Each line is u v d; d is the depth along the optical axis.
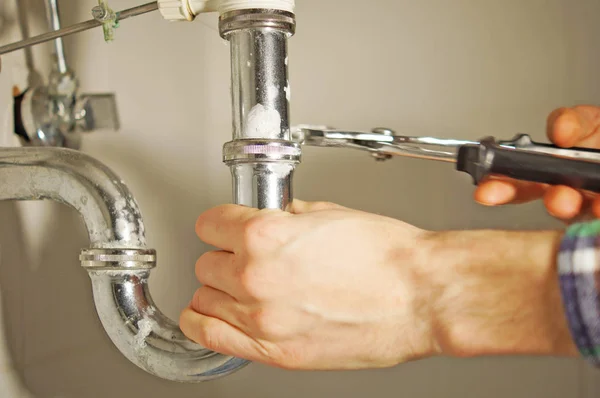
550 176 0.40
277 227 0.36
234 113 0.43
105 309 0.45
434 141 0.48
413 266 0.36
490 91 0.71
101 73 0.67
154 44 0.71
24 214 0.58
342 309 0.37
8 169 0.48
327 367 0.39
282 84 0.42
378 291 0.37
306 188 0.74
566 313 0.31
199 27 0.73
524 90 0.71
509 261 0.34
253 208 0.40
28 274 0.58
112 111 0.67
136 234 0.46
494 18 0.71
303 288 0.36
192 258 0.73
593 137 0.56
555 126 0.52
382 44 0.72
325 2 0.73
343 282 0.36
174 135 0.72
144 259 0.46
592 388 0.70
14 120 0.57
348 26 0.73
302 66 0.73
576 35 0.70
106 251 0.44
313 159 0.74
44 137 0.59
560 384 0.71
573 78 0.70
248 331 0.38
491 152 0.40
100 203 0.46
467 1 0.71
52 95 0.59
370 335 0.37
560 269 0.31
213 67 0.73
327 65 0.73
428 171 0.73
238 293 0.38
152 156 0.71
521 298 0.34
